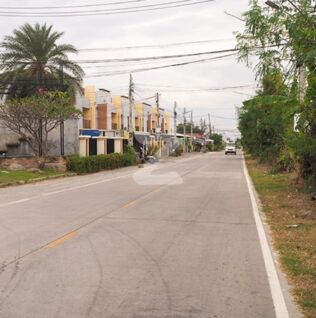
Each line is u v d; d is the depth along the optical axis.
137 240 9.95
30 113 32.41
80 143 42.03
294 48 10.86
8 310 5.74
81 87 40.44
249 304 6.05
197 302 6.10
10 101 33.84
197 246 9.45
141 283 6.89
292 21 10.51
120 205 15.57
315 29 10.27
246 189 21.48
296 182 21.16
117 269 7.64
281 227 11.65
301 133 15.27
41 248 9.09
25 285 6.74
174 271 7.57
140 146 58.38
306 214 13.48
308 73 12.48
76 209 14.59
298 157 18.39
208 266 7.91
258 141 39.03
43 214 13.51
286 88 14.66
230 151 89.62
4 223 11.93
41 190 21.28
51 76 38.47
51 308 5.82
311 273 7.47
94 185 23.78
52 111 32.81
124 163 45.12
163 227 11.55
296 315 5.69
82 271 7.50
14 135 40.75
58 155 39.25
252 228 11.52
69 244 9.46
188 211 14.37
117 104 69.56
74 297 6.23
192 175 31.23
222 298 6.27
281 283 6.96
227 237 10.39
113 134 54.28
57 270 7.55
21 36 37.31
